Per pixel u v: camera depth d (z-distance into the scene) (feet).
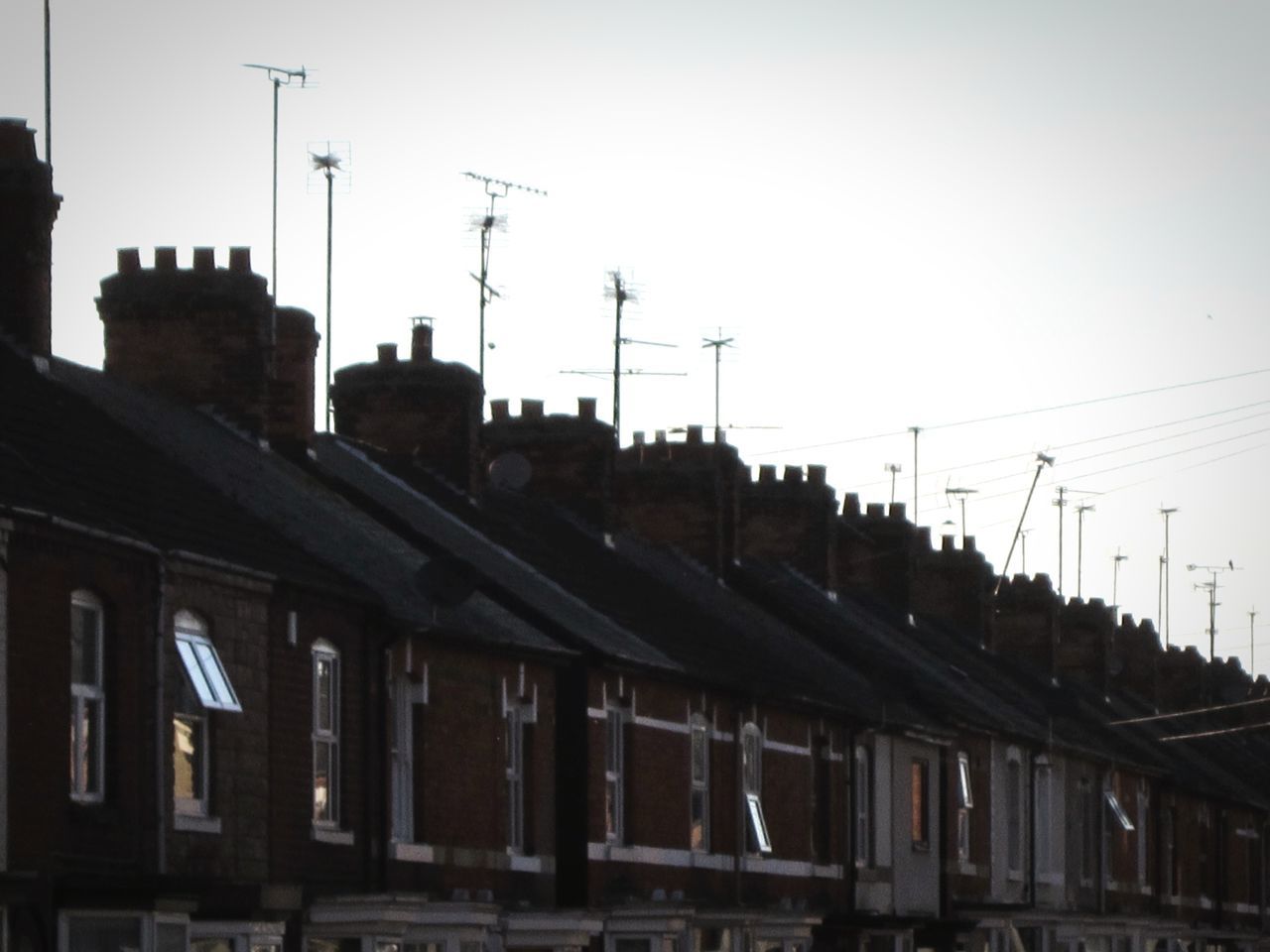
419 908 211.20
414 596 231.91
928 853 359.87
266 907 191.31
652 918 255.50
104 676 181.27
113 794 180.86
